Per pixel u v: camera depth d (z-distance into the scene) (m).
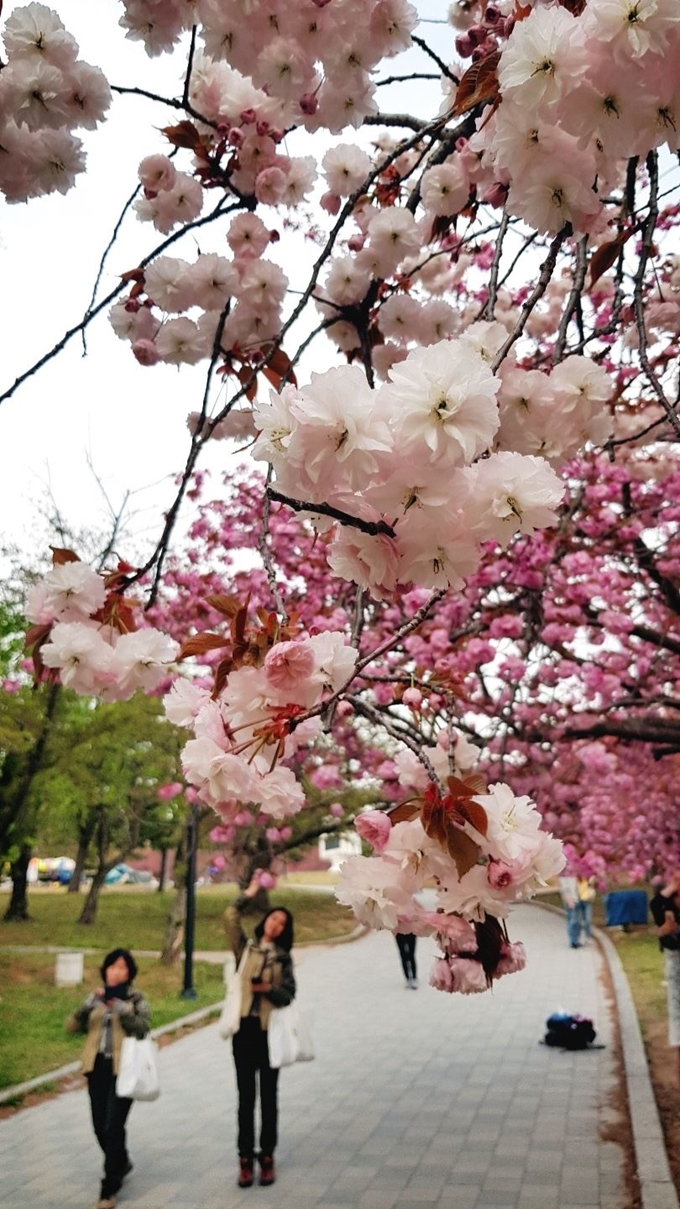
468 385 1.26
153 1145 6.55
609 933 19.06
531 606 6.47
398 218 3.00
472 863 1.56
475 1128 6.68
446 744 1.96
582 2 1.71
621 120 1.47
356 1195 5.47
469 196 2.94
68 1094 8.11
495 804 1.60
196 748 1.53
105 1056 5.53
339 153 3.39
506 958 1.66
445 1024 10.71
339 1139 6.56
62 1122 7.23
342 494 1.44
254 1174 5.88
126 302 3.00
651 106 1.44
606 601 7.22
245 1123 5.76
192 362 2.99
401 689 2.37
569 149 1.55
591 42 1.43
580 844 9.02
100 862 24.39
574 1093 7.49
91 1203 5.50
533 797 8.12
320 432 1.32
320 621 6.66
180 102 2.53
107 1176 5.43
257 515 9.32
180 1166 6.09
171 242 2.77
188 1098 7.80
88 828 24.86
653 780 10.72
